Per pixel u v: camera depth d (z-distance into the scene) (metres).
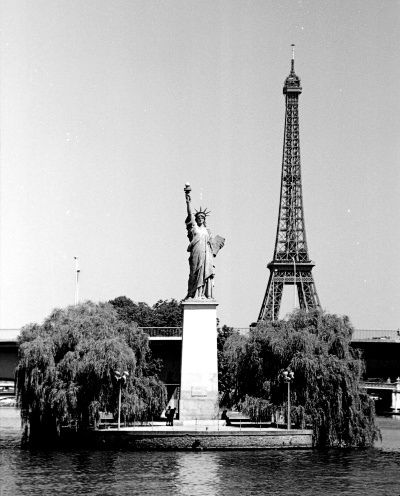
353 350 144.88
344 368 135.88
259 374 139.50
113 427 139.38
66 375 135.00
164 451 124.31
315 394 134.38
